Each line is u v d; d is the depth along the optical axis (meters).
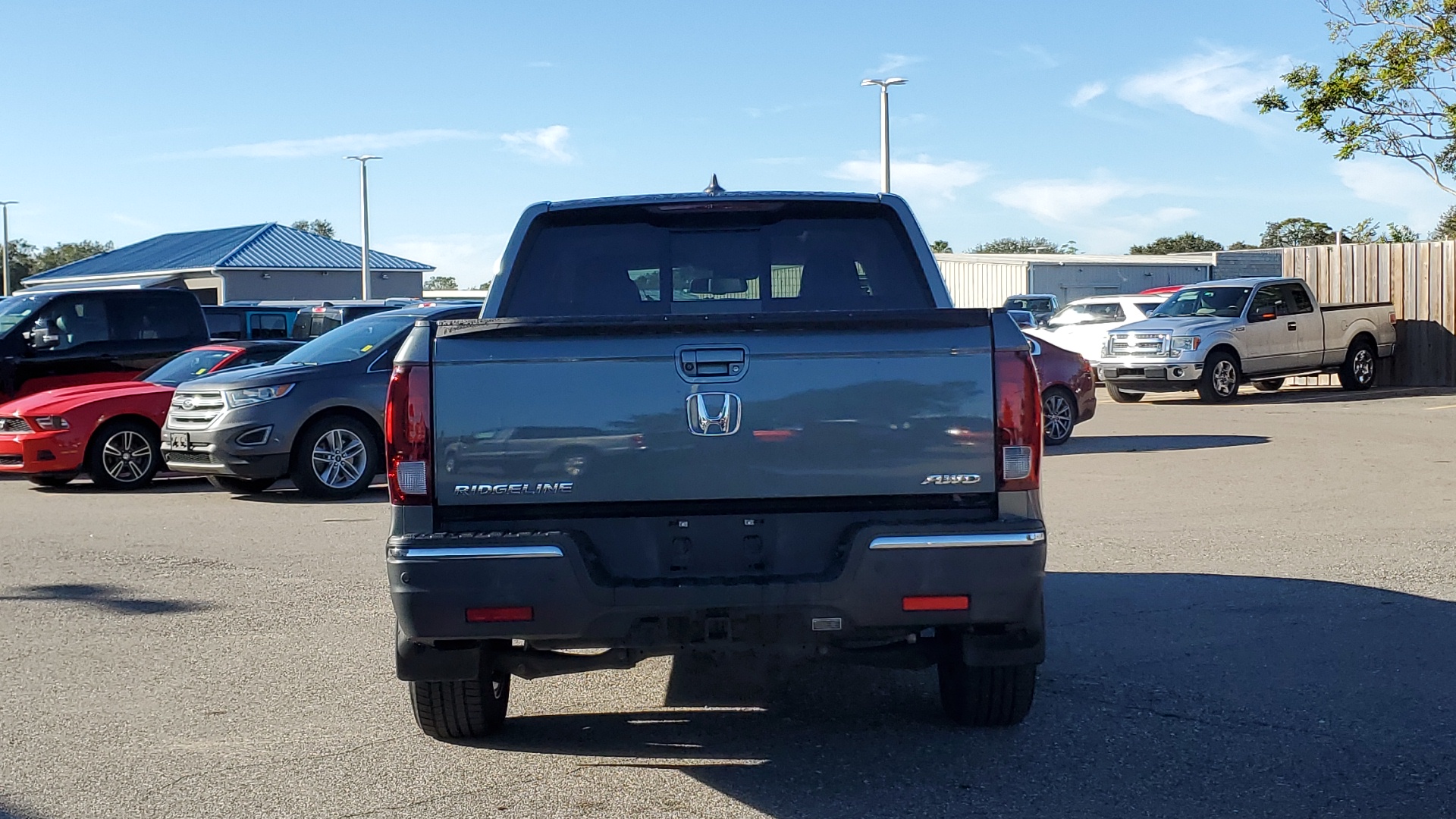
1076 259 50.31
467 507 4.52
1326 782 4.66
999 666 4.82
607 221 5.71
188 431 12.54
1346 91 22.33
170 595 8.17
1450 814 4.36
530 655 4.92
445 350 4.49
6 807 4.58
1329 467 13.41
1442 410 20.00
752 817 4.41
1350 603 7.40
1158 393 25.11
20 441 13.52
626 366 4.47
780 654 6.32
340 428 12.75
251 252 64.38
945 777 4.77
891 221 5.75
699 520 4.51
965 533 4.41
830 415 4.47
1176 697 5.70
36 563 9.39
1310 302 23.48
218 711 5.71
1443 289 24.44
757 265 5.79
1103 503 11.19
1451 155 22.44
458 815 4.46
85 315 16.20
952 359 4.48
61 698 5.95
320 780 4.83
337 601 7.95
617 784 4.75
